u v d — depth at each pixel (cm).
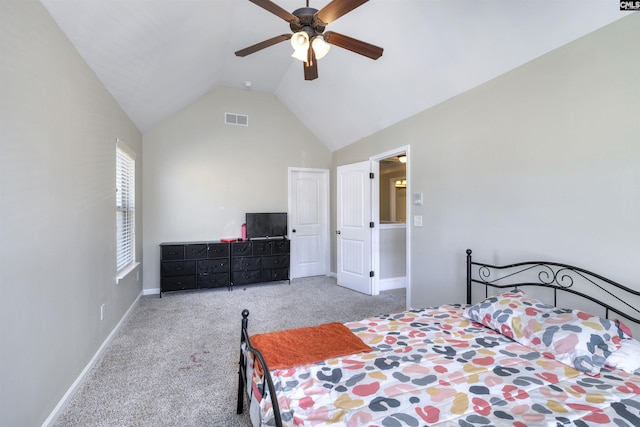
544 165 217
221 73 434
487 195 262
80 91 214
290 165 537
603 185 184
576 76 197
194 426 172
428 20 247
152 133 446
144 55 261
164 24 239
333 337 180
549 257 214
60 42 184
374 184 448
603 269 184
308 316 349
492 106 255
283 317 345
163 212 453
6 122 135
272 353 157
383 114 385
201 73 382
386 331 192
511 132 240
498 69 246
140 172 427
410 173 355
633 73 171
